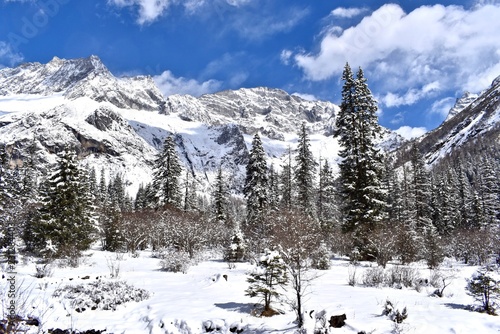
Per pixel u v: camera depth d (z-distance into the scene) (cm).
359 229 2425
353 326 782
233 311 1002
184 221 3056
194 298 1193
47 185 2692
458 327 767
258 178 3862
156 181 4366
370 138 2605
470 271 1869
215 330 910
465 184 6212
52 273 1655
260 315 953
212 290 1311
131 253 2922
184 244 2623
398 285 1362
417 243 2331
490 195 5388
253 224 3309
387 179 4494
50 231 2400
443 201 5294
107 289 1298
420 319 833
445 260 2758
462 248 2777
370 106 2630
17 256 1908
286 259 1169
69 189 2572
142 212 3734
